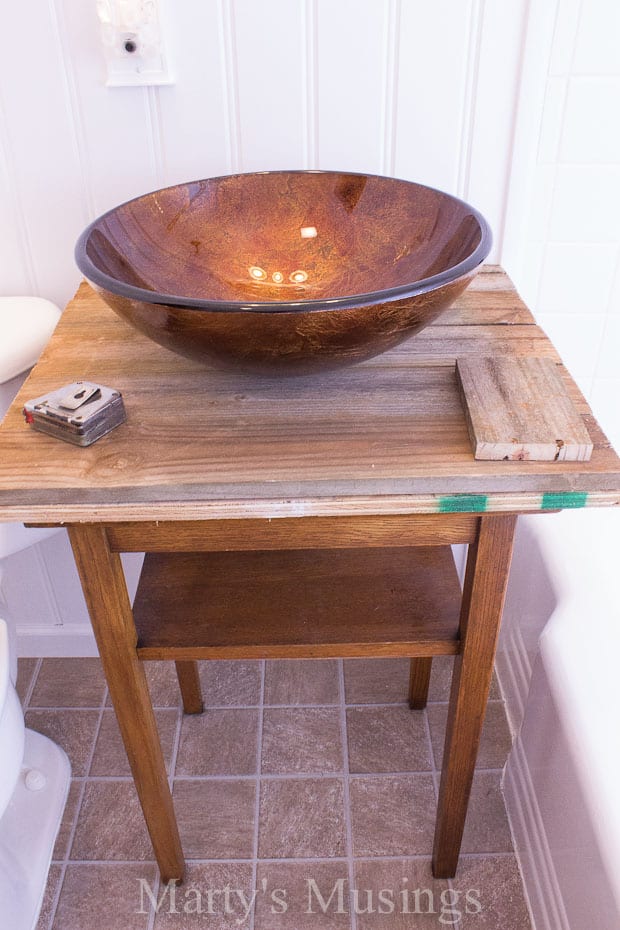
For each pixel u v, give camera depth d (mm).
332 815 1265
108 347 917
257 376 787
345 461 733
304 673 1495
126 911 1154
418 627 917
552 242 1173
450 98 1046
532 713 1147
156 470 729
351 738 1379
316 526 791
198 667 1516
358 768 1331
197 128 1068
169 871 1168
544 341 909
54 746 1354
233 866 1204
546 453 721
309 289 961
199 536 802
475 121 1062
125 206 905
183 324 682
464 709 956
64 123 1059
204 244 967
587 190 1123
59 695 1486
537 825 1107
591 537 1160
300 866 1201
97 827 1265
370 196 972
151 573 1005
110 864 1215
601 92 1040
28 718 1442
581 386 1337
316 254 983
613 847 824
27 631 1536
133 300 688
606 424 1388
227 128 1070
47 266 1172
